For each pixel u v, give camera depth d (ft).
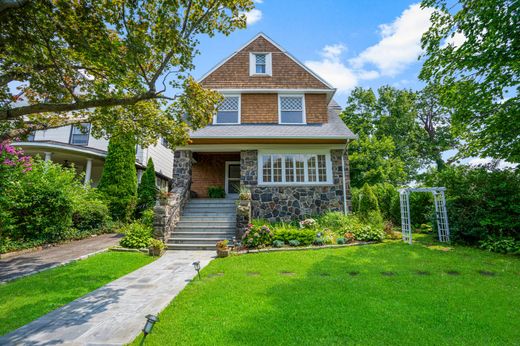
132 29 16.21
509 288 14.75
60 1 13.70
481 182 28.48
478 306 12.30
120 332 10.32
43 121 22.71
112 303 13.34
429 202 38.65
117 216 39.29
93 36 15.24
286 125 38.78
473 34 25.46
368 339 9.45
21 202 25.39
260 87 41.04
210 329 10.25
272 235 26.84
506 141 27.45
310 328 10.24
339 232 29.40
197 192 45.16
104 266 20.34
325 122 39.75
